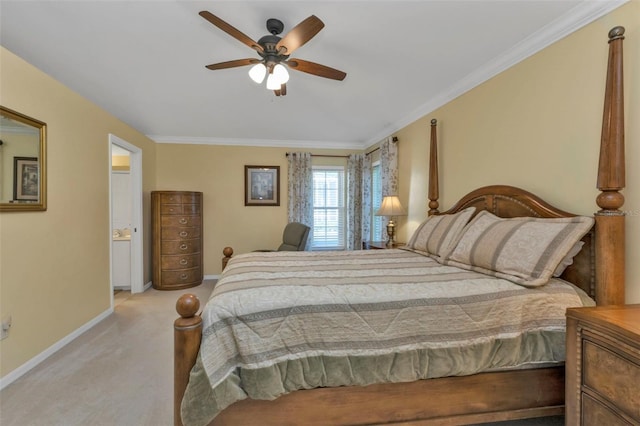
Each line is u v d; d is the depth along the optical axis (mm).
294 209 5113
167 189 4836
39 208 2289
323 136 4840
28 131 2201
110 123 3410
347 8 1807
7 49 2221
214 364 1155
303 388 1260
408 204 3805
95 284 3045
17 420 1627
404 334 1319
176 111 3670
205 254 4965
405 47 2219
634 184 1498
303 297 1325
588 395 1112
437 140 3186
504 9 1772
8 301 2012
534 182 2059
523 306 1398
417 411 1348
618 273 1452
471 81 2633
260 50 1880
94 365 2209
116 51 2340
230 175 5020
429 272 1793
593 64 1695
